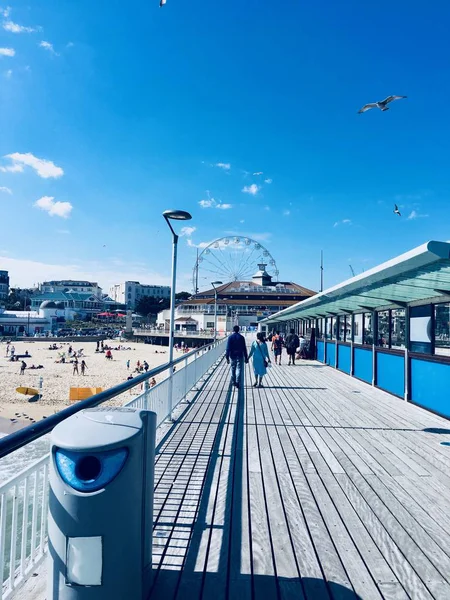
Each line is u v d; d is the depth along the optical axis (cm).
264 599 265
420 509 394
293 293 8869
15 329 9700
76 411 269
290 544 330
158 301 13625
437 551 322
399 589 275
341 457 540
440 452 564
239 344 1092
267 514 380
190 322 8475
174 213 858
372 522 367
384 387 1034
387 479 467
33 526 273
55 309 10638
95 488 219
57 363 5056
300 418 754
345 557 312
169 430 663
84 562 216
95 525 216
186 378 955
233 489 435
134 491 232
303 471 489
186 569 296
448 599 266
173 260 873
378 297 877
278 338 1755
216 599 265
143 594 248
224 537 339
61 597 216
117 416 249
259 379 1129
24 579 260
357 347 1264
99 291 17375
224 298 8706
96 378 3900
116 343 8644
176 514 378
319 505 400
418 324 848
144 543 250
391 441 614
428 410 798
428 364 803
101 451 223
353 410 827
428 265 502
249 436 634
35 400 2739
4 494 236
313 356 1948
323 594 270
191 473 479
